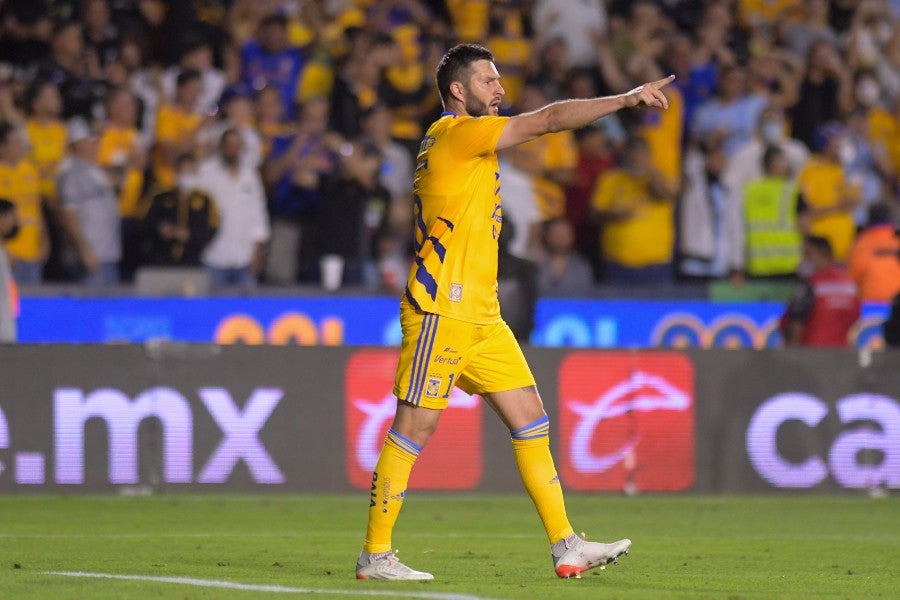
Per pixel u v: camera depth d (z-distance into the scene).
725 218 56.34
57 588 19.12
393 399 40.25
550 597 18.50
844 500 40.66
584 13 61.28
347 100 55.75
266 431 39.69
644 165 54.28
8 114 52.53
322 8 59.75
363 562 20.80
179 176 51.84
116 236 52.09
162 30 58.09
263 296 48.94
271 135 54.25
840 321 49.88
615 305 51.66
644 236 54.19
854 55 64.19
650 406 41.09
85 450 39.06
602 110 18.97
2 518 33.19
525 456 20.69
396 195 54.62
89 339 48.03
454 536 30.06
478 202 20.05
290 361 39.88
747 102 58.28
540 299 51.16
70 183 51.16
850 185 59.66
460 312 20.00
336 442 39.94
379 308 49.56
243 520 33.31
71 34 54.91
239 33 58.34
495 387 20.53
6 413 38.75
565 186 55.66
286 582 20.30
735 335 52.25
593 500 39.81
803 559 26.06
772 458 41.44
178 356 39.50
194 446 39.47
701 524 33.81
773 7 64.81
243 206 52.12
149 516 34.03
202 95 55.00
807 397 41.62
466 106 20.39
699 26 62.12
